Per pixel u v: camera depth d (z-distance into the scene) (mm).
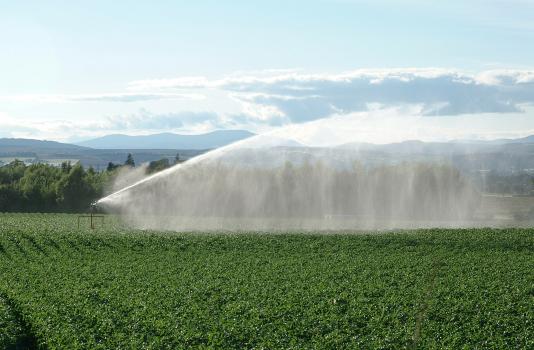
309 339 23984
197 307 28203
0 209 104750
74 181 105812
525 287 32781
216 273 38062
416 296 30734
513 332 24859
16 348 22922
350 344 22812
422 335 23812
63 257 46125
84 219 75812
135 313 26938
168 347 22312
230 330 24156
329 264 41094
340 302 29562
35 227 64625
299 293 31516
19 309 27562
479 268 39188
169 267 40656
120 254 47250
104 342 23000
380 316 26531
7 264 42750
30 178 114062
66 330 23781
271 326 25094
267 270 38844
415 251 46750
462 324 25781
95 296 31016
